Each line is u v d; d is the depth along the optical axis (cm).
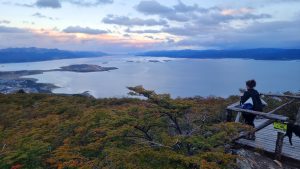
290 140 855
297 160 761
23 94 2678
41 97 2553
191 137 677
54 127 1227
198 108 868
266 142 884
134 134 764
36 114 1825
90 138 925
